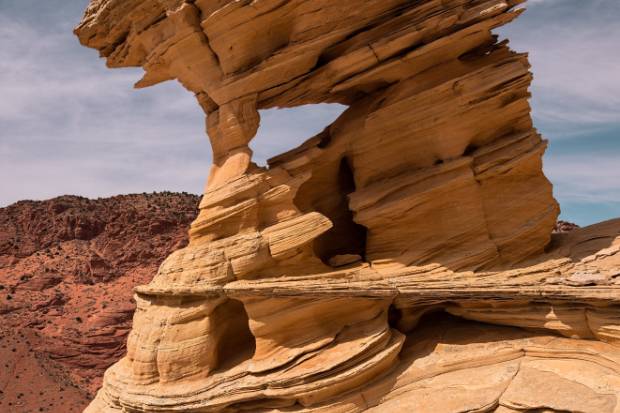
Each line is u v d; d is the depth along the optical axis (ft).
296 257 48.39
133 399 46.14
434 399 40.04
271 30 48.32
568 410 34.94
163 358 46.65
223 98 50.31
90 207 276.41
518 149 50.03
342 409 41.70
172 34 49.55
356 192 52.31
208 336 46.83
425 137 50.03
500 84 49.32
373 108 52.70
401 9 48.14
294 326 45.24
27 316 192.13
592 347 39.91
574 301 40.88
